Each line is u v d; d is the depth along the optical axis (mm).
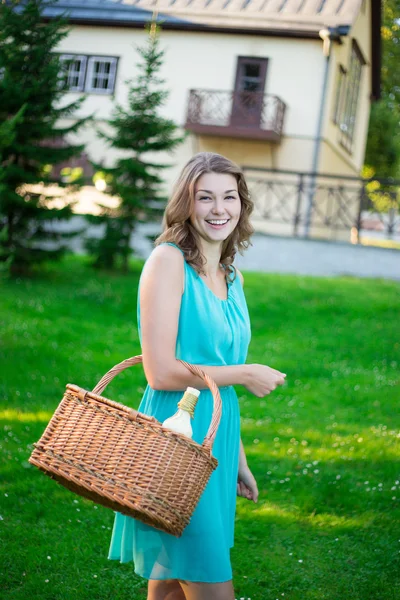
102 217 12500
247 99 18828
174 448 2143
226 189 2502
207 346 2469
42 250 11711
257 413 6688
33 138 11406
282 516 4387
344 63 19750
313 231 18969
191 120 19016
